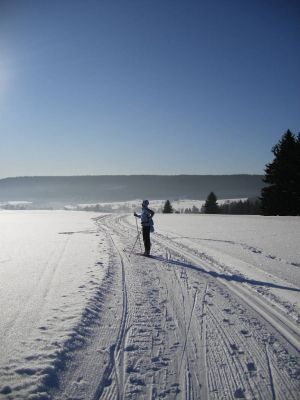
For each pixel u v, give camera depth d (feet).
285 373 14.08
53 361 13.48
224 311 20.99
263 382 13.37
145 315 19.67
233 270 32.71
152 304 21.63
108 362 14.17
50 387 12.02
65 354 14.28
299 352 15.98
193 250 44.11
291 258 39.93
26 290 22.75
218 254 41.47
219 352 15.64
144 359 14.62
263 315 20.57
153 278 28.27
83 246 43.78
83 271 28.78
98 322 18.15
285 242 52.80
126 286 25.32
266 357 15.37
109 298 22.25
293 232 67.26
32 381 12.12
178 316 19.81
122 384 12.71
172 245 48.47
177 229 72.90
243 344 16.55
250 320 19.65
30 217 114.93
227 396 12.34
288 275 31.40
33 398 11.23
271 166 162.71
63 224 81.92
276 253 43.19
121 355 14.84
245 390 12.78
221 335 17.44
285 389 12.94
